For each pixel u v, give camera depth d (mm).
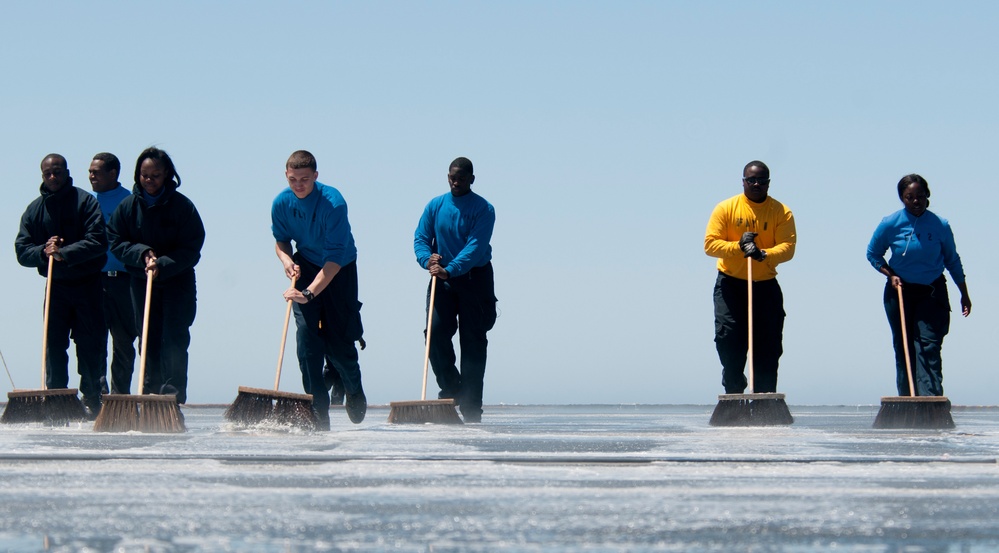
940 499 8031
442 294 21516
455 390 21922
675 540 6414
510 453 11203
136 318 18672
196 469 9742
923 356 21984
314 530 6707
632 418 22688
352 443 12953
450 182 21578
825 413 26609
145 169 18109
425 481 8969
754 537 6504
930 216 22109
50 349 20031
